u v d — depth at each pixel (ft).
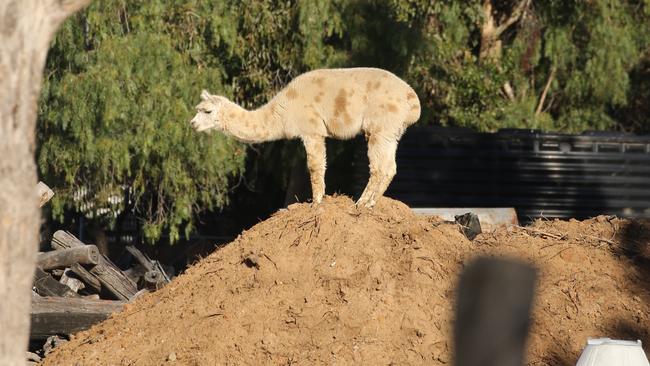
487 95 275.80
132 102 206.39
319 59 226.17
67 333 132.26
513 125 277.64
